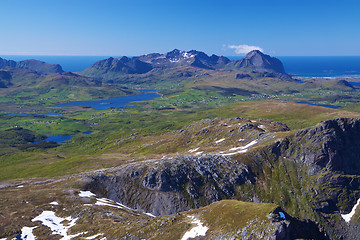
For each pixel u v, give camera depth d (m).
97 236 100.38
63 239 100.81
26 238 101.12
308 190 152.88
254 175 164.88
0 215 116.69
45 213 121.81
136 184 160.38
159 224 100.00
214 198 152.25
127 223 107.69
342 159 159.00
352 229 135.50
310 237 87.88
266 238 80.12
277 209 91.69
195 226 93.94
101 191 159.00
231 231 85.75
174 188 154.25
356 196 147.00
